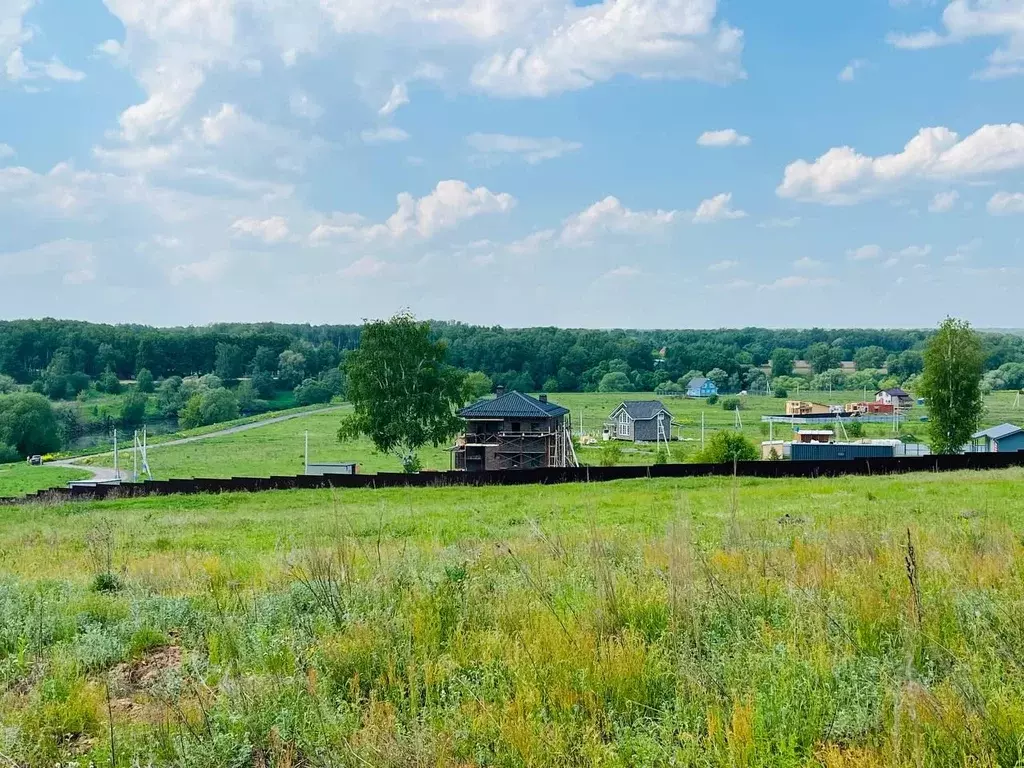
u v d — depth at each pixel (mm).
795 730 5328
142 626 9180
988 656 6695
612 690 6383
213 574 12602
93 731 6387
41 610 9383
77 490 42469
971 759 4969
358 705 6418
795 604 8016
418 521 24219
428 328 61844
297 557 12430
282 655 7570
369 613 8430
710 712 5699
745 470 42031
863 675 6262
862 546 11328
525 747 5391
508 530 20609
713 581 8812
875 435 102000
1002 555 10445
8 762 5672
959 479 34125
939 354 63844
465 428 66062
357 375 61281
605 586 8594
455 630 8023
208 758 5551
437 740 5590
